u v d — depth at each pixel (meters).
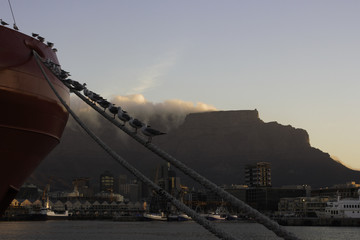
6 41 35.28
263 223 13.52
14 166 37.19
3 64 34.41
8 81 34.34
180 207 15.61
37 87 36.31
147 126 16.56
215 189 14.34
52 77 38.31
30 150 37.72
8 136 35.56
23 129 36.06
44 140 38.66
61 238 150.38
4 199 38.25
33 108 36.12
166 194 16.06
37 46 37.34
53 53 39.78
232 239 14.59
